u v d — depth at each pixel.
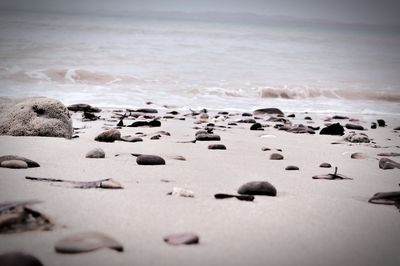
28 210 1.86
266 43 19.44
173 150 3.02
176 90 7.39
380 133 4.63
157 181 2.33
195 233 1.84
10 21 27.28
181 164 2.66
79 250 1.70
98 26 25.58
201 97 7.06
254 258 1.73
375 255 1.78
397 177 2.63
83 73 7.96
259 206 2.06
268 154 3.09
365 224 1.96
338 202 2.15
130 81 7.84
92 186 2.19
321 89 8.17
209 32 26.89
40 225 1.83
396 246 1.83
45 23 26.50
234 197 2.14
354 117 6.14
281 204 2.10
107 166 2.52
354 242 1.84
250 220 1.94
